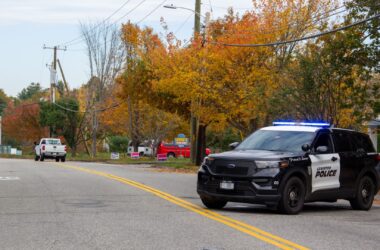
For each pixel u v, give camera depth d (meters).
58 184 20.00
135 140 57.53
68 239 9.78
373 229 11.91
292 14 33.50
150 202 15.30
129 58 46.62
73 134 68.50
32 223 11.45
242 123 37.41
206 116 35.66
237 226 11.46
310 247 9.46
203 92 34.53
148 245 9.32
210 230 10.91
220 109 35.59
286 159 13.78
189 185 21.11
